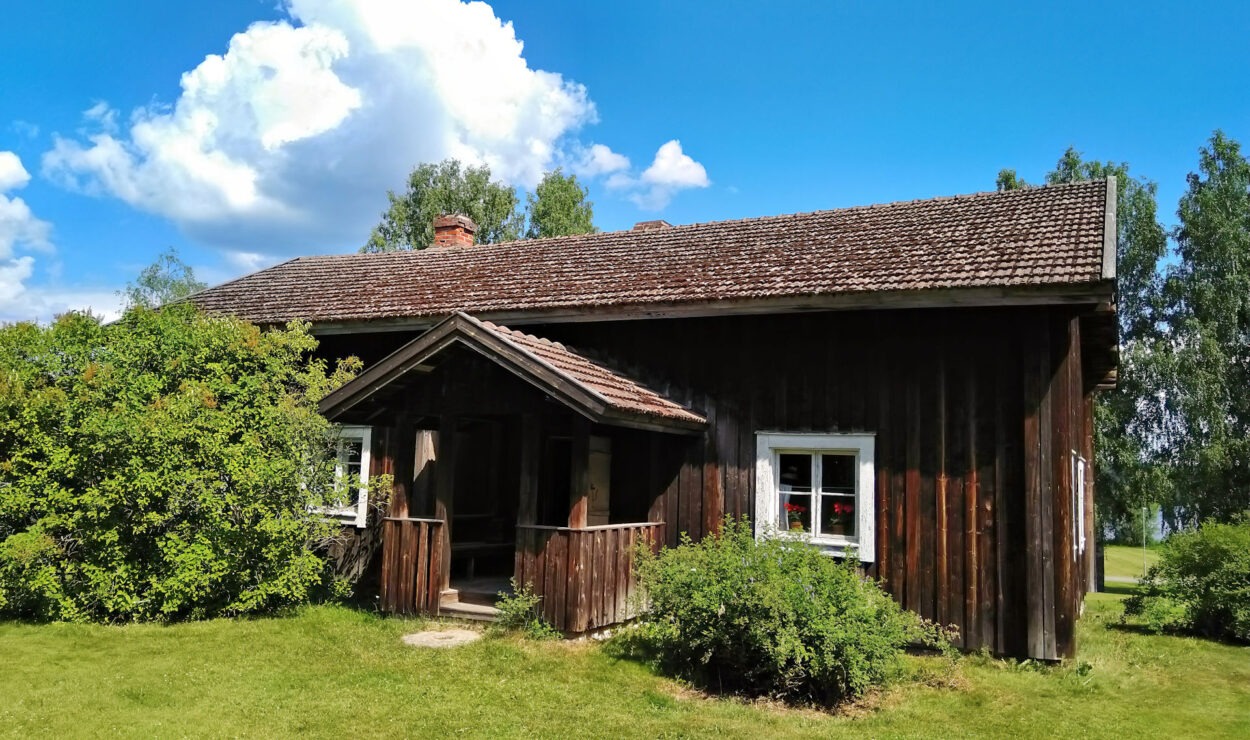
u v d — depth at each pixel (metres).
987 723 5.86
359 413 9.22
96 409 8.72
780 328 9.12
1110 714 6.16
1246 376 24.72
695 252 11.34
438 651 7.42
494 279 11.88
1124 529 35.06
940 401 8.23
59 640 7.68
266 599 8.93
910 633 7.19
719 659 6.70
